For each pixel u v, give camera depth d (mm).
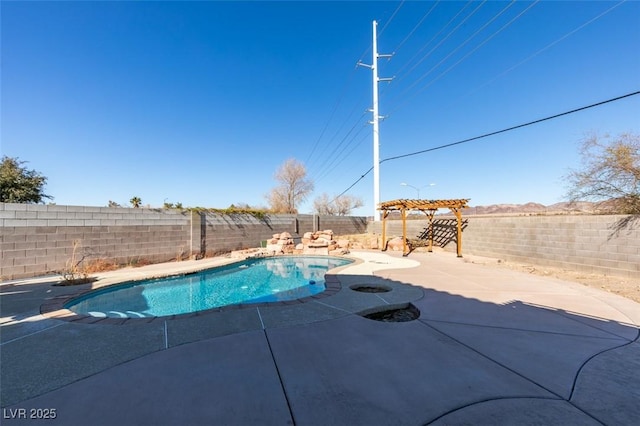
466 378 2703
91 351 3281
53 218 8648
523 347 3412
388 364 2971
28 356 3160
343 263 12133
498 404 2309
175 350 3295
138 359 3070
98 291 6773
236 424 2059
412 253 14172
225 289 8219
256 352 3242
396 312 5211
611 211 9062
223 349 3318
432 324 4207
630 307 5086
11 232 7879
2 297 5828
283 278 9648
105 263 9781
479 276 8008
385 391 2479
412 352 3262
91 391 2471
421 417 2143
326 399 2361
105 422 2076
